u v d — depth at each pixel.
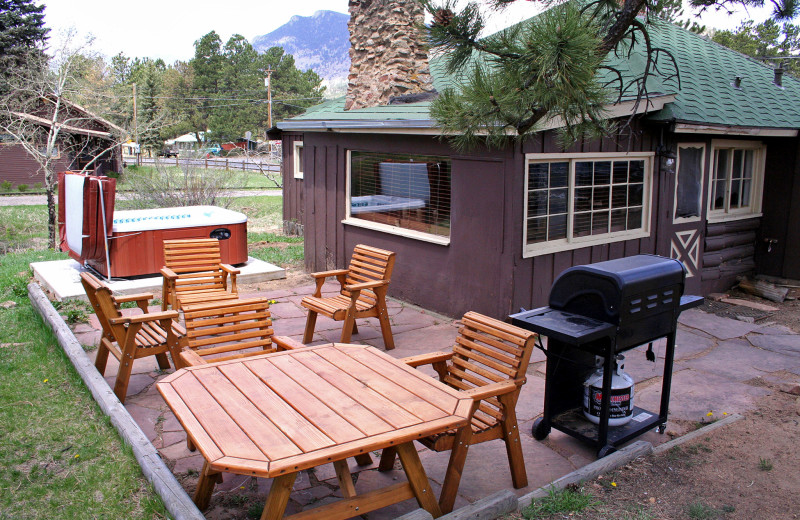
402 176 7.66
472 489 3.57
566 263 6.80
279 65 78.56
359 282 6.37
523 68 3.75
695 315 7.56
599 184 6.96
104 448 3.84
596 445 3.86
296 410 2.86
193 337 4.18
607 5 4.62
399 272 7.92
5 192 28.94
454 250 6.97
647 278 3.79
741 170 8.69
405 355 5.89
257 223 16.83
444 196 7.09
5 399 4.55
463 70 4.25
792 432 4.37
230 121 73.38
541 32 3.57
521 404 4.81
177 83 80.81
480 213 6.55
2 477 3.52
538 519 3.18
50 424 4.18
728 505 3.39
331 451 2.45
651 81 7.46
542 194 6.45
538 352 6.09
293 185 14.25
